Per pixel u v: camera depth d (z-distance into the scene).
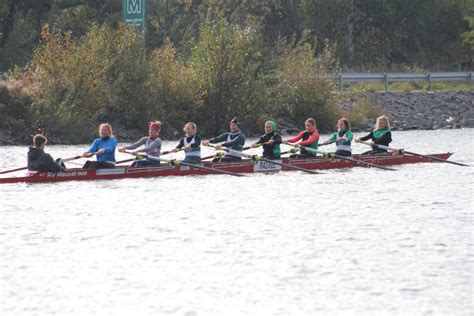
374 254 40.50
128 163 80.38
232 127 72.94
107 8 165.50
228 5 186.25
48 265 38.72
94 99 106.12
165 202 55.31
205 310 32.91
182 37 167.25
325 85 121.75
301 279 36.56
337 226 47.06
